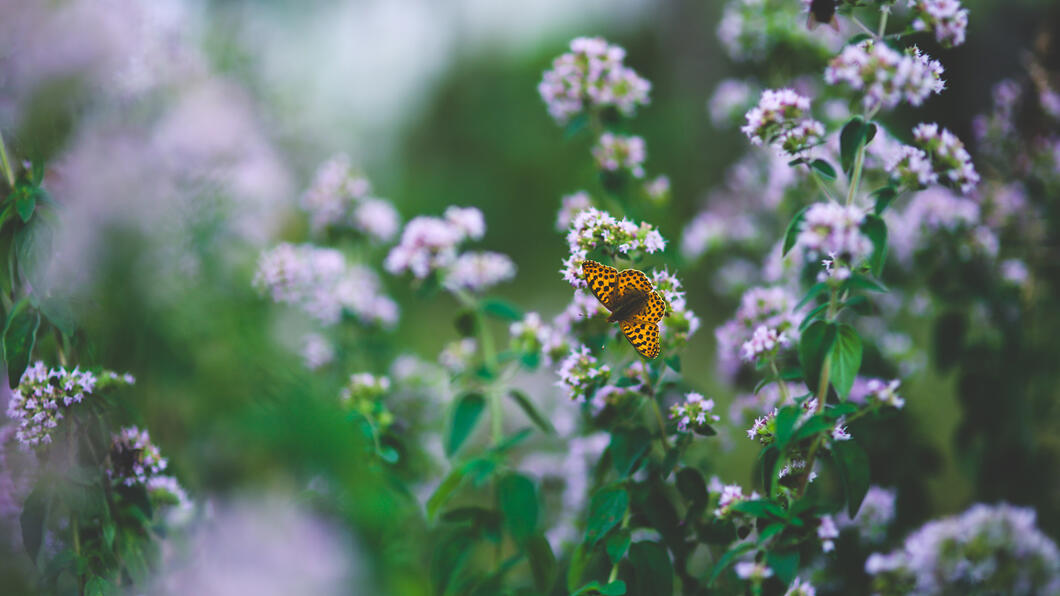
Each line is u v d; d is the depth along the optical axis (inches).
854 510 24.8
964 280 32.4
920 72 24.0
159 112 32.1
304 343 32.9
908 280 33.7
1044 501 33.4
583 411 28.3
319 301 32.6
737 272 37.1
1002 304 32.5
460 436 29.6
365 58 86.0
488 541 29.3
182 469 29.4
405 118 99.8
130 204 29.4
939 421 37.5
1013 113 33.0
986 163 33.4
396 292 53.1
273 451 30.1
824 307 25.0
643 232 25.4
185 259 31.6
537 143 98.9
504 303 30.7
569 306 28.5
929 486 35.7
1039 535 29.6
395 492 30.3
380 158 88.4
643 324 25.0
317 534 29.4
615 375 27.2
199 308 31.4
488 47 109.9
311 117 43.8
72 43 27.4
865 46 24.7
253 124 35.9
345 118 64.2
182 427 30.5
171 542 27.9
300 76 48.6
